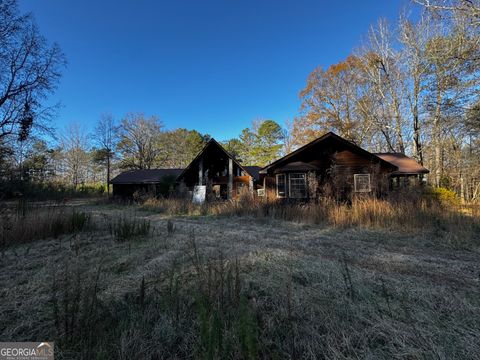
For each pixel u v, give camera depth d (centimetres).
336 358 195
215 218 1059
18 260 456
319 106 2861
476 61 1151
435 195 1173
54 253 502
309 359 198
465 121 1270
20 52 1512
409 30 1739
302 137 3033
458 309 264
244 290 298
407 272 382
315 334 222
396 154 1683
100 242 589
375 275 363
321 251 511
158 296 296
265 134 4178
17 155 1534
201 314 191
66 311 220
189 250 502
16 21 1455
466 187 1697
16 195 921
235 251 498
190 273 368
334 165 1327
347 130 2609
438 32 1466
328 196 1162
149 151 3494
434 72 1495
